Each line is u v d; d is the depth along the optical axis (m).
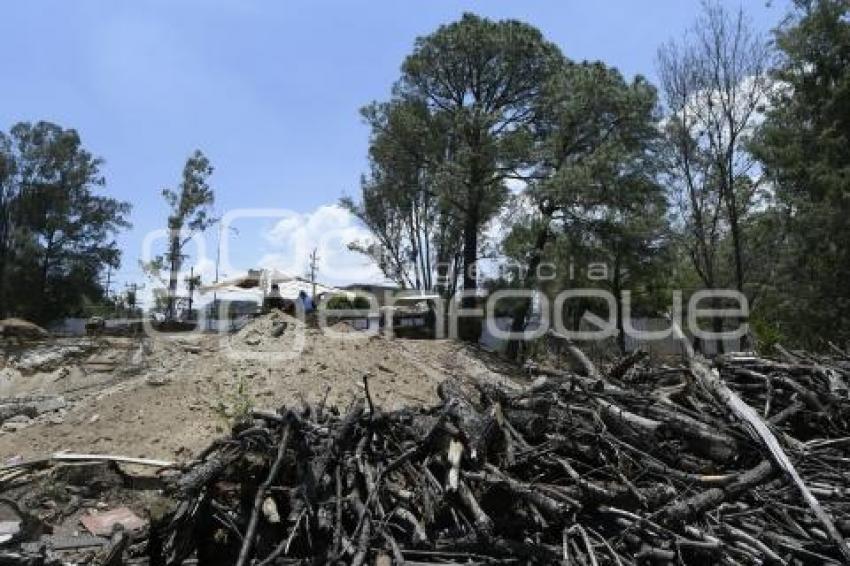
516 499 5.92
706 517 5.80
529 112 28.38
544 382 7.42
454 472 5.92
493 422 6.30
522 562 5.56
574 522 5.70
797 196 23.03
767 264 27.09
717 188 26.88
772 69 24.78
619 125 26.05
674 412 7.07
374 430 7.01
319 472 6.41
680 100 26.44
